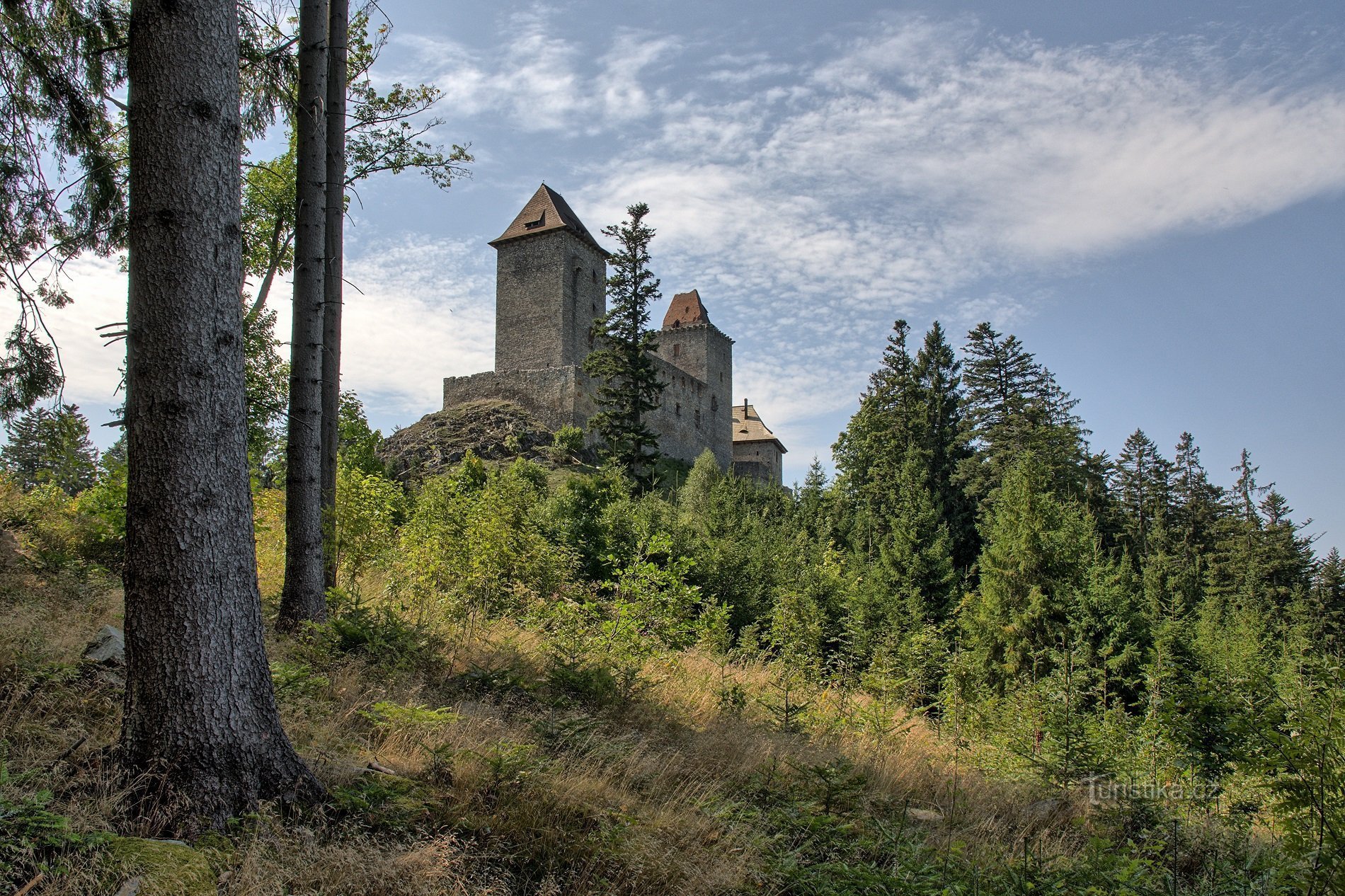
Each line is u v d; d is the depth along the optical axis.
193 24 4.79
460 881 4.03
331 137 11.12
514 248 67.38
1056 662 16.22
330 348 11.04
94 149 8.62
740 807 5.90
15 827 3.55
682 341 82.88
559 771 5.82
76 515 13.10
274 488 17.05
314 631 8.41
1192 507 53.31
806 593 19.03
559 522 20.06
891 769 8.22
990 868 5.38
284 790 4.55
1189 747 6.56
